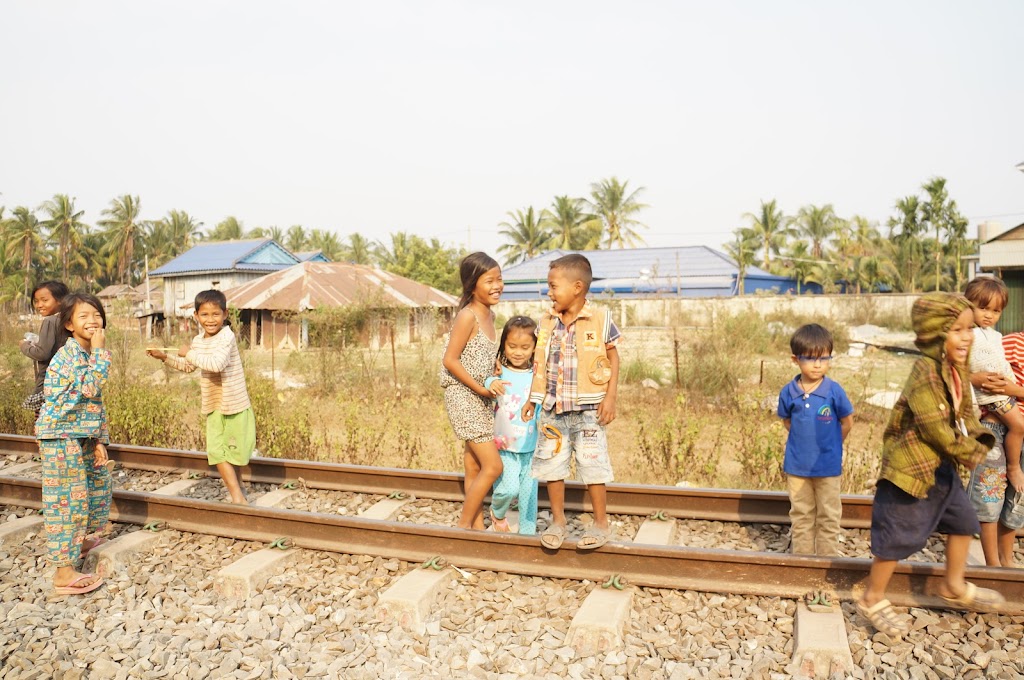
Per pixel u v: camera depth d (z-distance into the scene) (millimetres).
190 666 3645
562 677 3512
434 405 11570
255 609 4219
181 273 45594
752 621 3902
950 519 3568
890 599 3943
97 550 5039
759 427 8484
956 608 3846
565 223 63844
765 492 5598
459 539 4680
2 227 59375
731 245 59469
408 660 3670
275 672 3578
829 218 64312
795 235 64375
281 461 6887
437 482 6336
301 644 3820
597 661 3625
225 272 44906
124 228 80625
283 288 30094
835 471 4590
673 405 11164
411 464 8125
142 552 5195
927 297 3473
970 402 3484
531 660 3637
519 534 4555
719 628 3861
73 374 4688
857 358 18547
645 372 14344
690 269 49031
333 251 83875
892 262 52938
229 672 3592
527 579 4477
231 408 5602
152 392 10758
